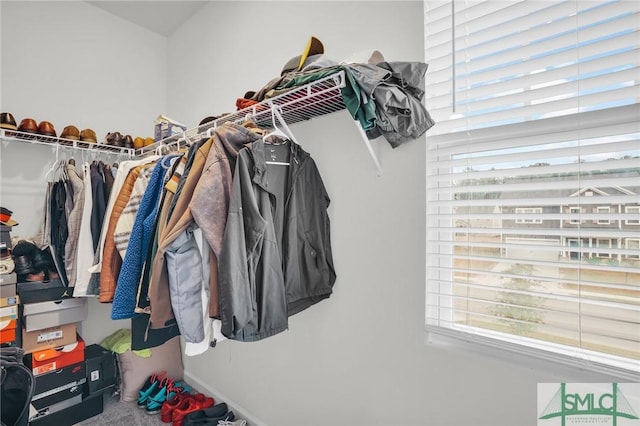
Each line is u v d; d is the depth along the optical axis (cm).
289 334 158
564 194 96
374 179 129
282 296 112
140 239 118
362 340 131
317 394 147
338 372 139
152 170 135
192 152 111
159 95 263
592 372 88
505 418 98
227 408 189
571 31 93
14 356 134
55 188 182
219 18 213
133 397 205
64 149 212
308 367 150
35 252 174
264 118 142
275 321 110
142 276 114
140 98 252
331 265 139
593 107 92
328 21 148
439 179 115
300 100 108
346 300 136
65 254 174
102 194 174
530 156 98
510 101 103
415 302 117
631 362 85
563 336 96
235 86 198
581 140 92
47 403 170
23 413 130
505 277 105
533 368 95
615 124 86
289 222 125
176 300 102
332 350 141
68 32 218
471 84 112
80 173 190
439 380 111
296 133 156
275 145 123
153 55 260
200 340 105
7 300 154
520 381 95
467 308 113
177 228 99
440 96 117
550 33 96
